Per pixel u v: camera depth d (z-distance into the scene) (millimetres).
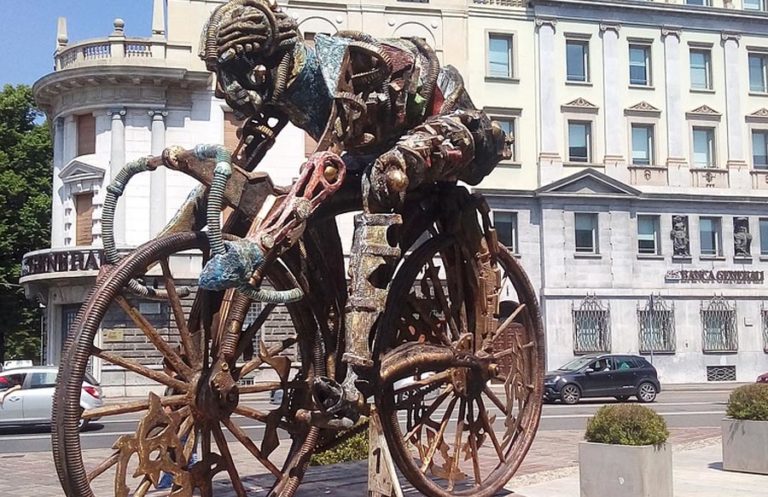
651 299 35500
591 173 35344
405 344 6871
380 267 6293
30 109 39062
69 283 30031
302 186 6141
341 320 6945
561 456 12055
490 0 35344
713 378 36219
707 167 37250
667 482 8078
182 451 5879
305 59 6484
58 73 30141
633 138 36750
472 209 7426
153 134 30281
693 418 19188
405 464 6922
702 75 37844
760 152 38250
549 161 35281
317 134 6836
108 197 5977
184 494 5895
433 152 6586
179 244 5871
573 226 35219
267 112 6695
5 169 37062
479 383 7613
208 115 31000
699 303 36375
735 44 37938
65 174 30719
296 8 32281
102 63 29750
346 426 6207
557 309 34562
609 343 34938
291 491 6562
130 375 27031
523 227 34812
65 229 30984
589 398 25375
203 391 5949
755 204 37406
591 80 36250
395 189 6281
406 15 33844
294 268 6648
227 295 6105
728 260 36938
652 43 37062
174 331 22234
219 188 5703
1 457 13359
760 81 38531
